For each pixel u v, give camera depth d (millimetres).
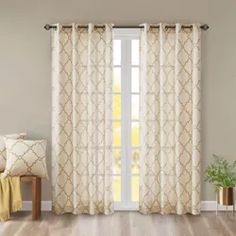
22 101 4887
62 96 4750
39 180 4598
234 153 4879
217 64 4859
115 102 4922
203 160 4879
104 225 4324
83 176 4781
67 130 4781
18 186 4484
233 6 4848
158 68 4754
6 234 4020
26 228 4207
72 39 4754
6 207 4461
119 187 4949
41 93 4879
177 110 4715
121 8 4848
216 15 4848
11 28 4863
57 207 4734
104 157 4754
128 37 4879
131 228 4227
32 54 4875
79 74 4766
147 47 4734
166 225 4328
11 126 4891
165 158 4754
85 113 4777
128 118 4926
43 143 4645
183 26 4746
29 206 4883
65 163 4777
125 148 4930
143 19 4852
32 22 4863
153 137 4770
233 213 4734
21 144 4551
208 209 4883
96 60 4750
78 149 4754
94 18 4852
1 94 4883
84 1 4852
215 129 4875
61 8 4852
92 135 4738
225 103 4871
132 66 4910
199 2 4840
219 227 4262
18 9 4859
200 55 4766
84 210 4777
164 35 4730
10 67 4875
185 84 4750
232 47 4855
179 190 4723
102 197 4777
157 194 4777
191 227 4262
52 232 4086
